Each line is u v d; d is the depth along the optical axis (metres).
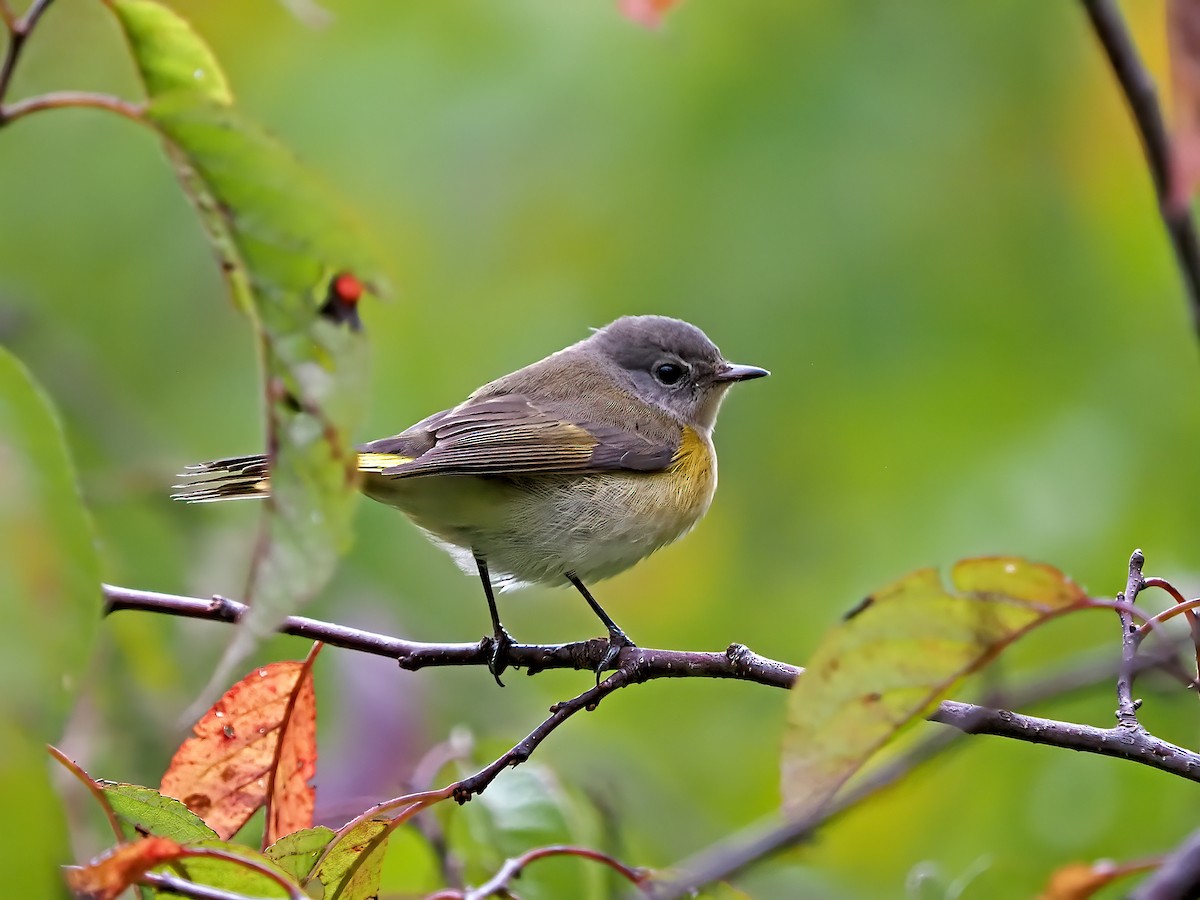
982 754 11.24
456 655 7.94
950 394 12.06
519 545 9.66
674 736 13.13
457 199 12.29
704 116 12.20
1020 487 11.69
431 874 7.47
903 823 11.23
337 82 12.50
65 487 4.15
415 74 12.44
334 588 11.77
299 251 4.41
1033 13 12.47
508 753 6.46
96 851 8.73
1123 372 12.05
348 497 4.45
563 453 9.64
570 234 12.30
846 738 5.03
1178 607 5.56
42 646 4.00
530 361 12.30
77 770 5.38
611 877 7.87
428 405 12.48
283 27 12.66
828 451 12.30
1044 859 10.54
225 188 4.35
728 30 12.34
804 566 12.40
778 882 10.91
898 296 12.10
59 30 13.13
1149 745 5.89
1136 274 12.23
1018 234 12.26
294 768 6.41
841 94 12.27
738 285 12.08
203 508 11.66
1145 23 8.56
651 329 11.09
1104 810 10.81
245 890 5.31
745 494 12.66
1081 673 5.67
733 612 12.85
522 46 12.39
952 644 5.00
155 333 13.45
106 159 13.57
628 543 9.88
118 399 12.99
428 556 13.18
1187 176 4.48
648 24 6.88
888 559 11.90
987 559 4.92
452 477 9.48
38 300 13.33
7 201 13.51
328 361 4.49
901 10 12.52
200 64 4.91
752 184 12.12
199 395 13.30
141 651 9.57
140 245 13.55
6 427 4.15
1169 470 11.66
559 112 12.23
